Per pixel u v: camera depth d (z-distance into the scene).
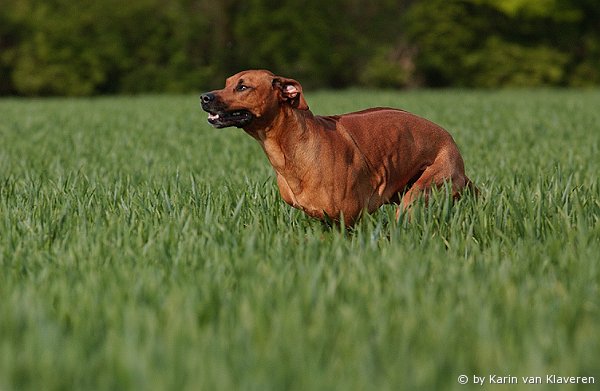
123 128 27.84
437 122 27.30
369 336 6.04
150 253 8.52
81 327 6.22
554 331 6.08
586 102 39.88
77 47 65.25
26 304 6.61
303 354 5.59
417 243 9.14
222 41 67.38
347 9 68.88
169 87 66.56
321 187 9.43
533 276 7.67
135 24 66.44
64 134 25.31
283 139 9.40
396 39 70.12
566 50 68.88
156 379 5.23
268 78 9.27
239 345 5.84
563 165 15.82
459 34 67.75
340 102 42.00
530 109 34.44
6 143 22.56
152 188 12.77
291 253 8.52
